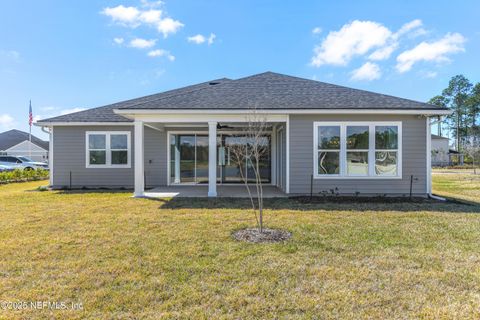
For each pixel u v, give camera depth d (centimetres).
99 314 265
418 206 773
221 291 307
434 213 686
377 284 324
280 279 336
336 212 696
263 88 1090
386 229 545
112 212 698
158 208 750
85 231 529
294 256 407
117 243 461
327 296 298
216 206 778
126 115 945
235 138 1348
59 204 812
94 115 1298
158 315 263
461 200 895
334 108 909
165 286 318
